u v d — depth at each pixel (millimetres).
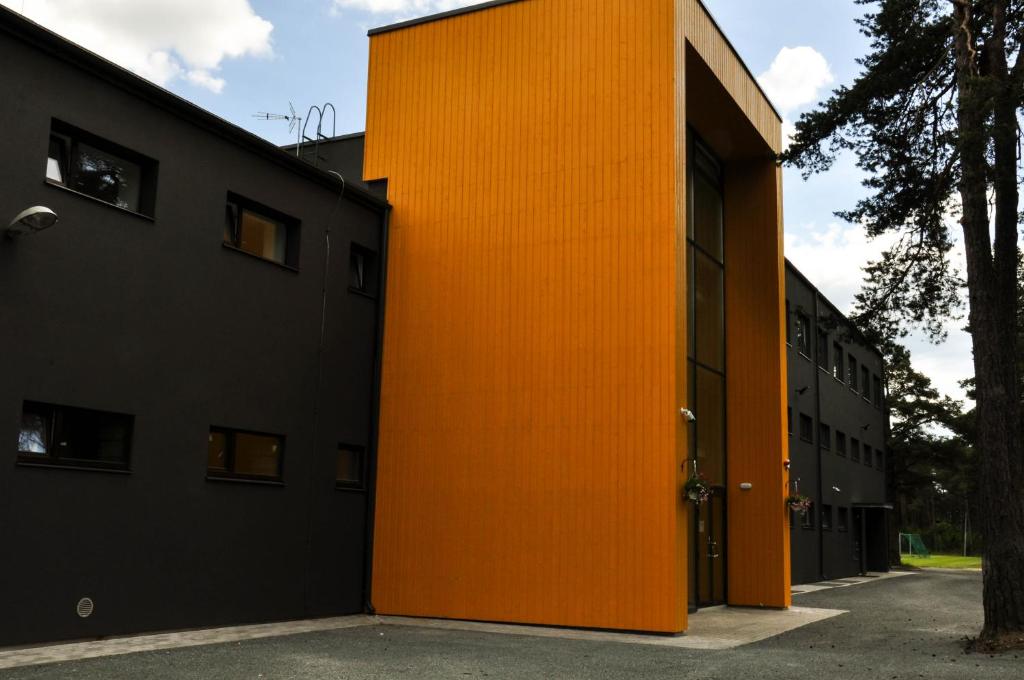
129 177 11180
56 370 9852
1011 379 11492
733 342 18484
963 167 11641
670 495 12570
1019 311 20500
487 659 9703
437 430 14477
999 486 11125
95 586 10133
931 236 13789
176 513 11273
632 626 12539
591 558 12969
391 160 15711
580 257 13781
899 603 19062
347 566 14227
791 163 14352
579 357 13547
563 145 14195
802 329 27906
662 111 13516
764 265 18500
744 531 17766
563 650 10594
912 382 45125
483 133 14938
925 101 13242
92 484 10195
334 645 10602
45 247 9828
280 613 12859
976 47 12414
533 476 13594
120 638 10266
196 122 11938
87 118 10430
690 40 14250
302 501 13422
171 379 11336
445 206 15078
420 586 14141
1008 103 11188
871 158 13805
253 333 12734
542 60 14602
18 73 9648
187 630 11273
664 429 12758
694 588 16125
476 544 13844
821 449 29141
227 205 12680
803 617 15555
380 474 14789
